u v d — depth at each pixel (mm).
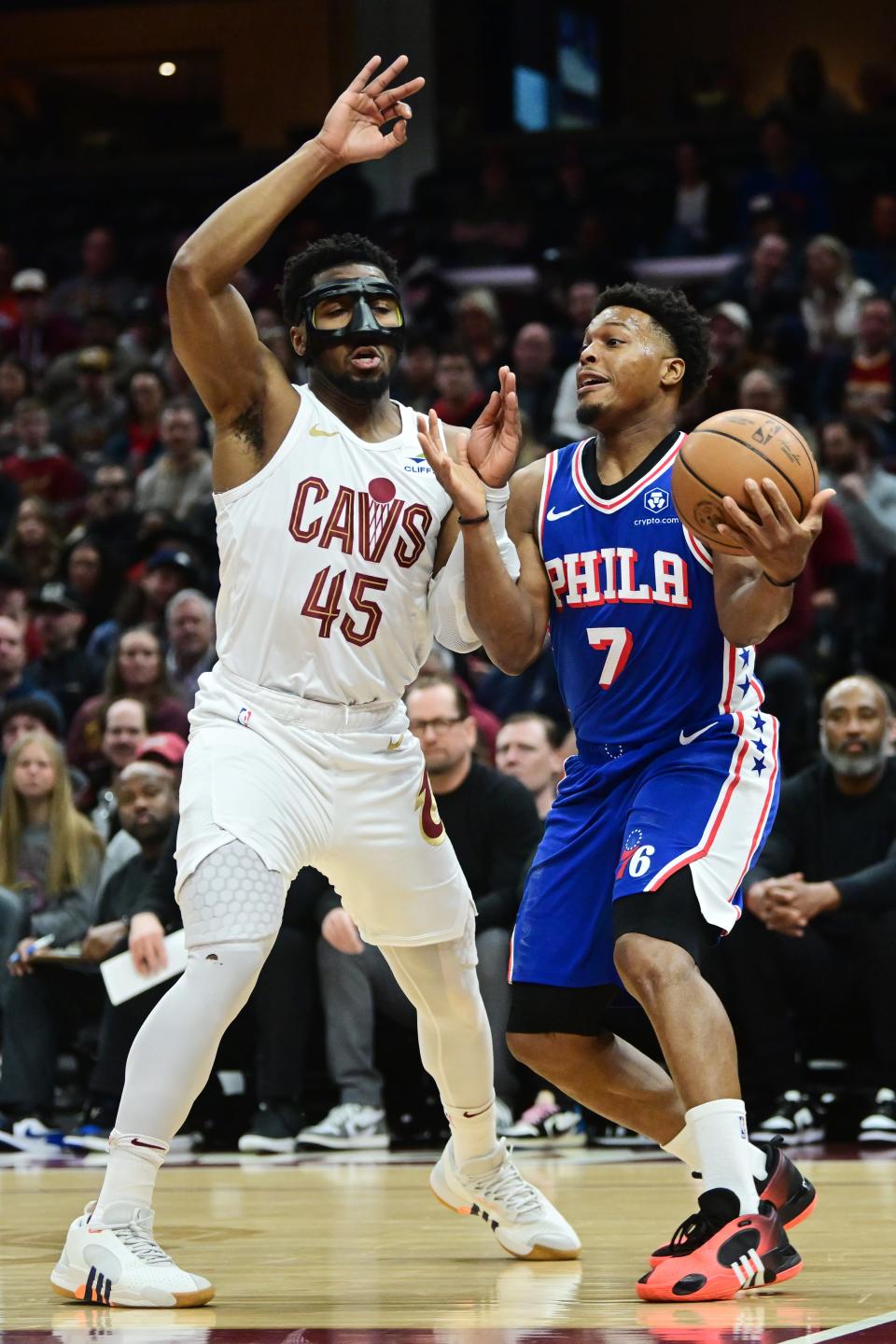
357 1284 4387
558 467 4902
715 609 4648
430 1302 4070
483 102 24703
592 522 4770
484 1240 5270
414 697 9039
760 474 4297
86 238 23672
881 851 8984
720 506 4328
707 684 4680
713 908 4438
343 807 4516
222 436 4535
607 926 4719
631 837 4527
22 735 10188
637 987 4336
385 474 4578
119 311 21359
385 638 4566
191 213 24062
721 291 17703
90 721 11711
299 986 8789
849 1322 3664
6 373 19047
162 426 15812
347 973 8812
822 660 11625
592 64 27031
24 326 20500
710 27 27531
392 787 4578
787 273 17625
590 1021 4812
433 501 4629
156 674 11508
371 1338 3529
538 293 18484
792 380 15547
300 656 4488
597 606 4727
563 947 4758
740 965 8648
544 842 4859
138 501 15812
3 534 16281
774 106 22562
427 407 15070
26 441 17328
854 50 27156
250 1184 7059
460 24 24703
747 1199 4184
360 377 4625
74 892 9953
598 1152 8469
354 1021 8812
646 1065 4910
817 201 19938
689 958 4344
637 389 4793
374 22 25328
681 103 23781
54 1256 5016
